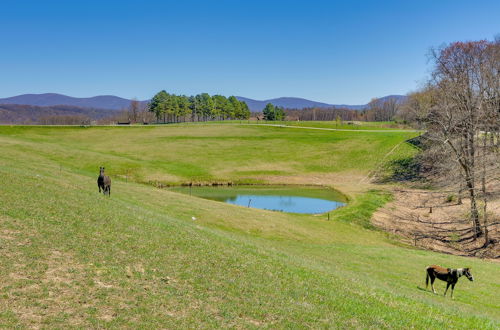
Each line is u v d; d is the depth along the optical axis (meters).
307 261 24.00
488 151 47.66
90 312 10.85
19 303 10.59
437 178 71.56
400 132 126.50
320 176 82.88
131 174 72.38
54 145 86.00
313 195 67.62
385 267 28.72
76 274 13.12
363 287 19.09
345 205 59.81
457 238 46.50
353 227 46.00
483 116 46.47
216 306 12.91
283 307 13.90
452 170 51.41
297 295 15.56
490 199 45.72
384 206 59.00
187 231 23.42
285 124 178.38
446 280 22.91
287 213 48.38
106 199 29.11
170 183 71.38
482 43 53.91
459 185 55.00
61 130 121.25
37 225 17.31
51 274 12.75
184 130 136.50
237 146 107.75
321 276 19.36
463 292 25.05
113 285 12.93
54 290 11.72
